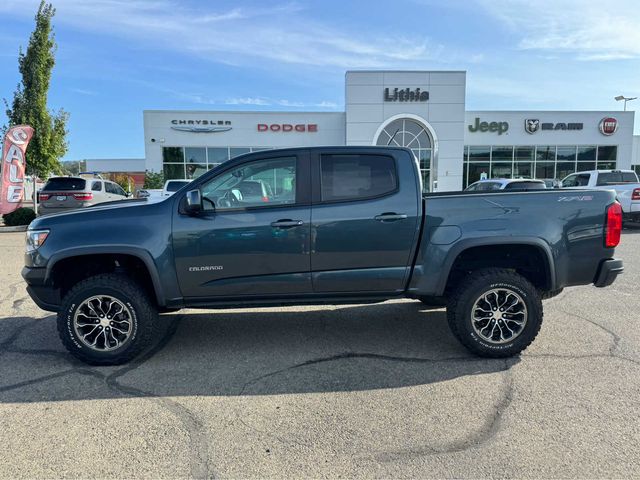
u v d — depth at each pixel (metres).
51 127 17.73
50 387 3.55
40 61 17.05
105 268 4.25
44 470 2.51
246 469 2.51
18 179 14.80
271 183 4.00
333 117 27.25
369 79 25.98
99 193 16.28
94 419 3.06
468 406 3.19
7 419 3.06
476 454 2.63
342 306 5.84
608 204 4.00
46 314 5.50
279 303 4.07
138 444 2.76
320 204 3.95
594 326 4.89
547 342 4.42
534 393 3.37
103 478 2.44
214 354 4.24
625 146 28.75
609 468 2.49
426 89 26.12
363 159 4.03
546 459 2.57
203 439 2.81
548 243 3.91
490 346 3.99
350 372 3.80
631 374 3.68
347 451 2.67
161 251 3.85
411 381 3.62
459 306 3.98
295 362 4.03
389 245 3.96
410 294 4.09
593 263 4.00
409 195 3.97
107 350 3.93
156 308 4.19
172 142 26.69
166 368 3.92
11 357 4.17
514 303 3.99
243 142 27.11
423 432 2.87
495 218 3.93
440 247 3.96
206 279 3.92
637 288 6.63
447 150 26.55
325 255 3.94
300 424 2.98
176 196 3.95
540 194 3.99
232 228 3.86
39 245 3.87
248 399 3.34
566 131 28.50
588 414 3.05
